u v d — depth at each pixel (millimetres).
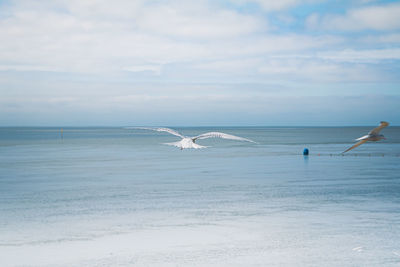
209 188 36094
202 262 18031
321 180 40969
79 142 131625
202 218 25203
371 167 52906
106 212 26734
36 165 55969
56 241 20688
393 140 141250
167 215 25953
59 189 35562
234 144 120812
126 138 183000
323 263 17859
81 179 41938
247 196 32188
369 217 25234
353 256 18609
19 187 36688
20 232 22188
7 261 18094
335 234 21781
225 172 48000
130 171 48969
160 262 18031
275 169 51000
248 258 18438
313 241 20641
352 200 30297
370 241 20578
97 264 17812
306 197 31625
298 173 46844
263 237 21375
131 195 32656
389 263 17812
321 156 71750
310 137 182000
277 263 17859
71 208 27891
